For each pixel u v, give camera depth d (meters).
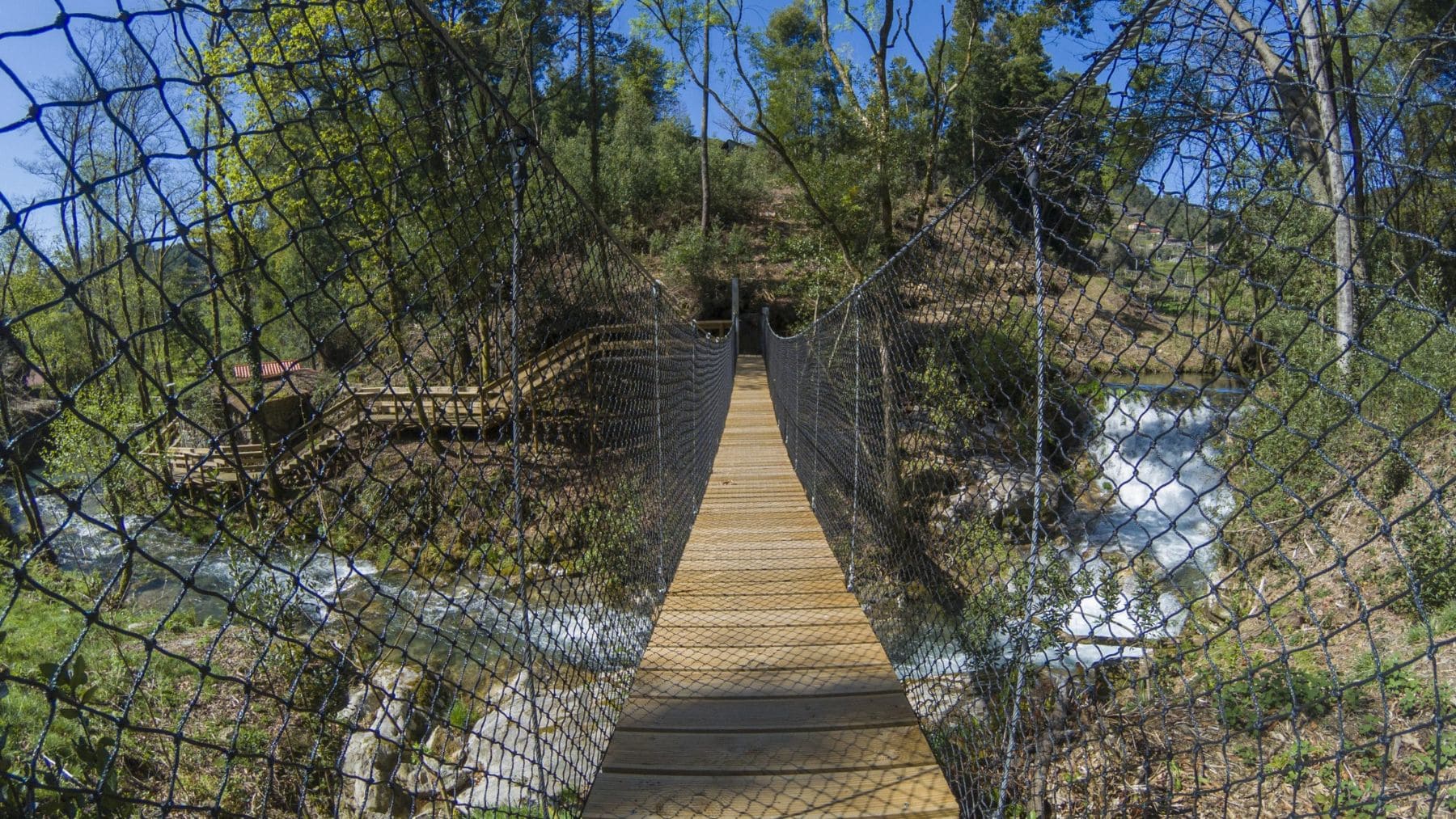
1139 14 1.15
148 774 4.10
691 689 2.82
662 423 3.86
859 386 4.04
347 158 0.99
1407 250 3.72
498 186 1.47
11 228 0.61
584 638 2.18
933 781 2.29
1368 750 2.93
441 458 1.32
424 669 1.27
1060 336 1.48
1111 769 2.50
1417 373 4.09
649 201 23.20
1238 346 1.15
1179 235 1.24
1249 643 3.90
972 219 2.05
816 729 2.55
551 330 1.80
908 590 3.04
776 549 4.68
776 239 14.88
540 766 1.63
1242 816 2.65
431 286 1.23
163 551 8.28
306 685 4.51
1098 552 1.49
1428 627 0.89
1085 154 1.35
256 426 0.91
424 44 1.22
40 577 6.74
